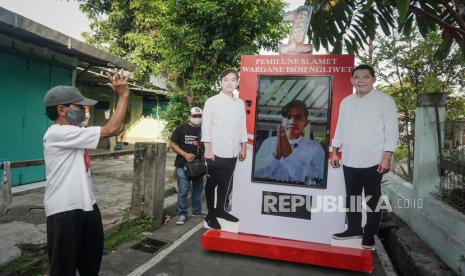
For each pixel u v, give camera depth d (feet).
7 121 21.43
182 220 18.76
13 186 22.03
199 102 27.58
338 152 13.74
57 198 7.73
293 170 14.37
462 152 13.42
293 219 14.38
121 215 17.17
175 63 27.40
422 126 16.22
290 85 14.28
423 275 11.92
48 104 7.92
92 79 39.19
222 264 13.67
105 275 12.25
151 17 42.55
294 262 14.16
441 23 13.46
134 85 43.32
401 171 22.72
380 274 13.55
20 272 10.92
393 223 18.01
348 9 16.07
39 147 24.18
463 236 11.70
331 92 13.73
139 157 17.48
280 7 29.43
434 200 14.98
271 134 14.60
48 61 24.30
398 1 8.68
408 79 23.09
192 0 25.41
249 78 14.76
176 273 12.67
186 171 18.63
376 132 12.90
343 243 13.62
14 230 13.79
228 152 14.78
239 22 26.37
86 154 8.43
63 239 7.66
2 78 20.92
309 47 14.23
